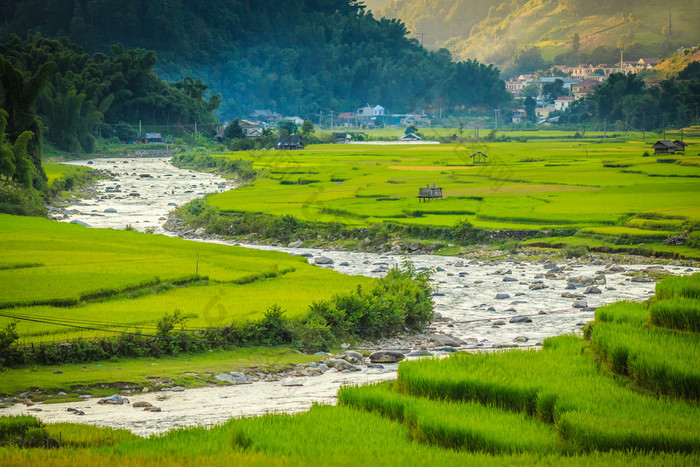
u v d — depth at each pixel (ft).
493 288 360.48
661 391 147.84
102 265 355.97
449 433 129.39
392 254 480.23
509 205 592.19
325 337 250.98
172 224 595.06
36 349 205.46
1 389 180.04
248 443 128.67
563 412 136.77
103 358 212.64
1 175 622.13
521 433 129.49
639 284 360.69
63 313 251.39
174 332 228.84
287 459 113.29
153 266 358.23
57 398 178.81
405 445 125.70
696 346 162.91
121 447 125.39
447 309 314.96
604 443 121.90
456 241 494.18
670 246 436.35
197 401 179.22
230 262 382.22
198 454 119.75
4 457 116.78
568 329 270.26
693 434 121.08
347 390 160.25
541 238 483.10
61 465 111.24
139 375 198.39
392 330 267.59
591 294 338.95
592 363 170.60
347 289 319.47
